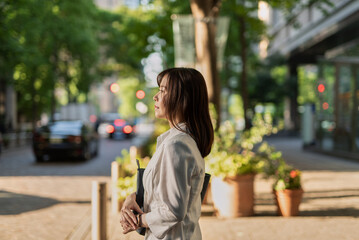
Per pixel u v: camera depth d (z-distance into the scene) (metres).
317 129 17.56
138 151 9.41
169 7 18.42
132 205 1.71
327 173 10.68
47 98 34.81
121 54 38.44
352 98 14.27
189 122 1.71
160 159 1.63
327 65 16.77
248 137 6.65
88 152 14.82
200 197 1.73
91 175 10.65
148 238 1.67
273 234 4.87
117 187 6.03
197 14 8.01
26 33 22.23
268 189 8.30
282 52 29.14
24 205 6.77
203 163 1.68
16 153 17.77
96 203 4.14
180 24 8.14
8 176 10.33
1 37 17.25
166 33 19.61
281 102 29.61
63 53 32.00
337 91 15.60
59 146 14.00
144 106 20.06
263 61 29.88
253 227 5.21
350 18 17.23
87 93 34.09
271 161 6.02
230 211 5.83
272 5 9.72
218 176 5.92
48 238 4.86
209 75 7.98
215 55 8.04
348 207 6.44
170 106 1.71
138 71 38.75
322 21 20.27
